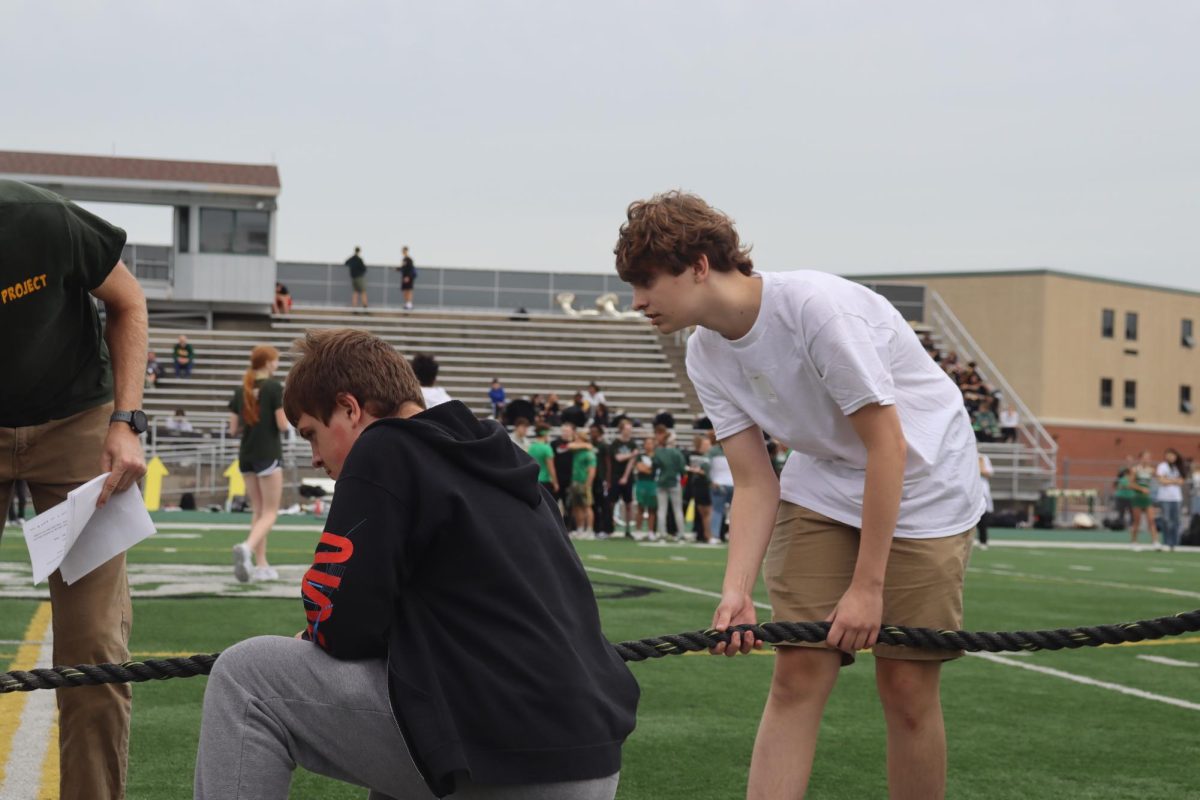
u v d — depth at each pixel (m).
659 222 3.26
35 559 3.21
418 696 2.45
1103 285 51.84
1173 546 23.66
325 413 2.78
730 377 3.62
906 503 3.54
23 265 3.26
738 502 3.71
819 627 3.44
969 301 51.19
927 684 3.58
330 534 2.52
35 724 5.12
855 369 3.27
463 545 2.54
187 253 38.06
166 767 4.56
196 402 33.06
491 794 2.46
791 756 3.57
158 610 8.70
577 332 41.41
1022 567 16.84
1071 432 50.78
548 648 2.52
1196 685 7.12
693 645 3.39
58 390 3.53
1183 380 53.88
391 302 43.12
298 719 2.52
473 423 2.73
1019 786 4.75
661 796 4.46
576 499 20.94
